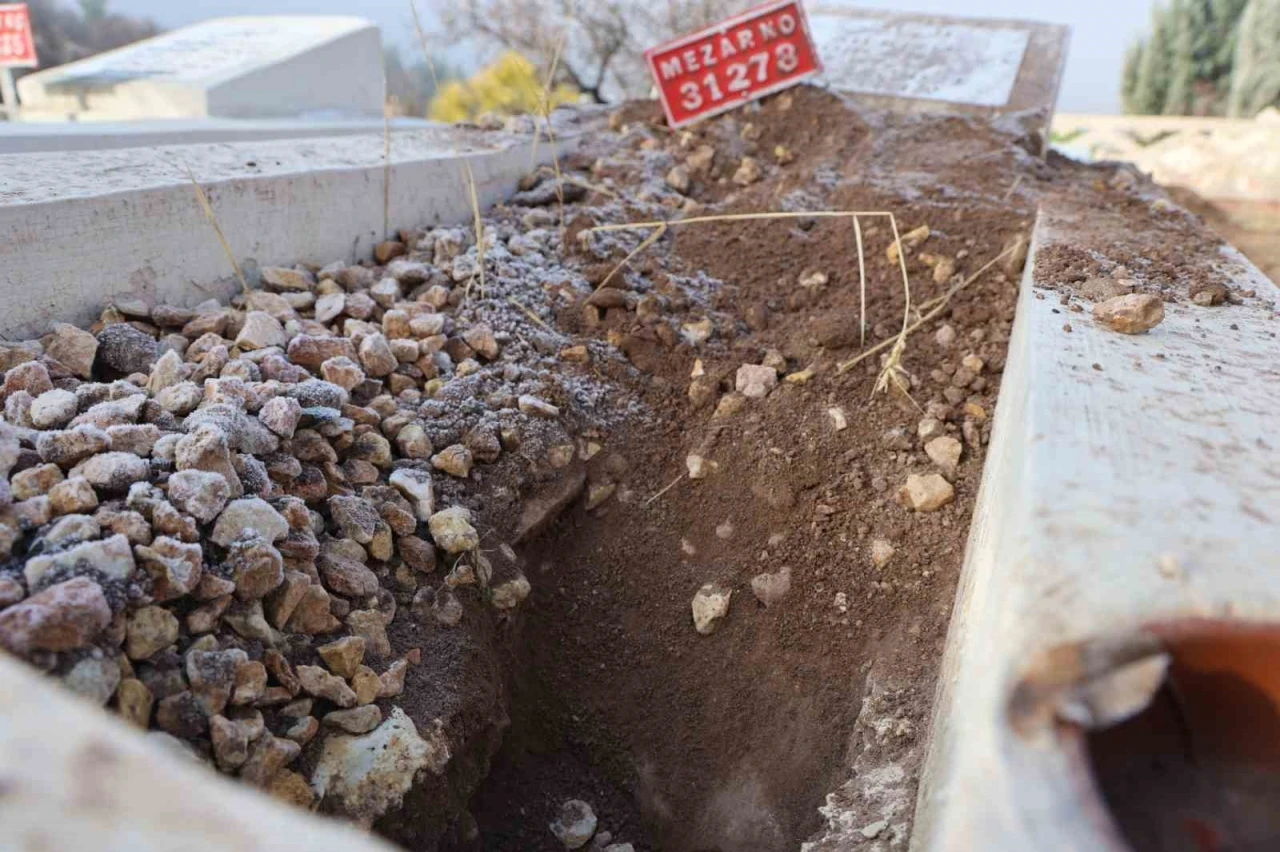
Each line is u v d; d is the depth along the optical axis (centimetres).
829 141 362
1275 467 122
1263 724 91
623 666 215
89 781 70
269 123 455
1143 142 823
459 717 174
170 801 69
